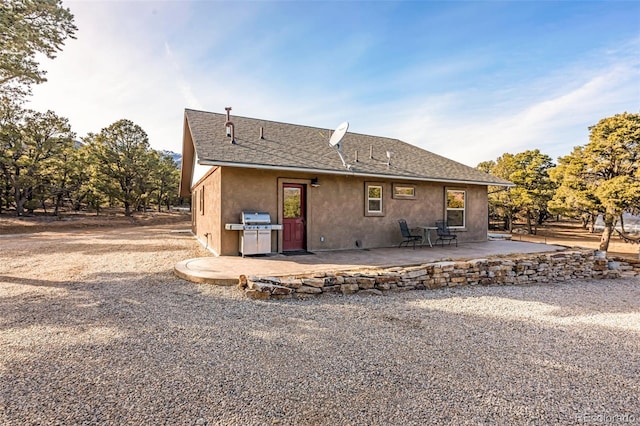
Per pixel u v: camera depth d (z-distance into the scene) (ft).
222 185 28.35
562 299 22.29
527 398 9.57
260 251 28.60
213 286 20.58
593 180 57.36
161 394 9.22
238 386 9.74
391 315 16.97
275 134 38.32
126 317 15.35
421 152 47.80
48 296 18.61
